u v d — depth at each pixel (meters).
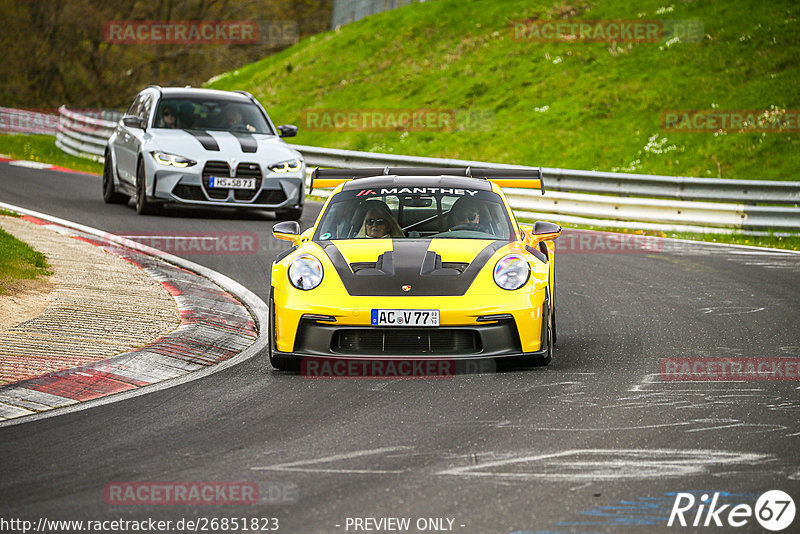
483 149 94.69
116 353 26.25
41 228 47.09
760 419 20.50
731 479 16.53
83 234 47.44
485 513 14.97
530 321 25.03
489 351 24.77
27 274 34.69
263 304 34.62
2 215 50.38
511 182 31.72
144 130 55.59
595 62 105.94
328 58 131.88
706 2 110.00
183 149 52.94
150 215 54.53
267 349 28.47
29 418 20.92
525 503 15.41
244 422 20.56
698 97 91.94
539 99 102.12
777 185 59.75
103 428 20.14
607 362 26.38
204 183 52.66
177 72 191.88
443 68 116.75
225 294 35.91
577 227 63.47
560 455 18.00
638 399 22.30
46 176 72.00
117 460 17.92
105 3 188.00
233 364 26.53
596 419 20.58
